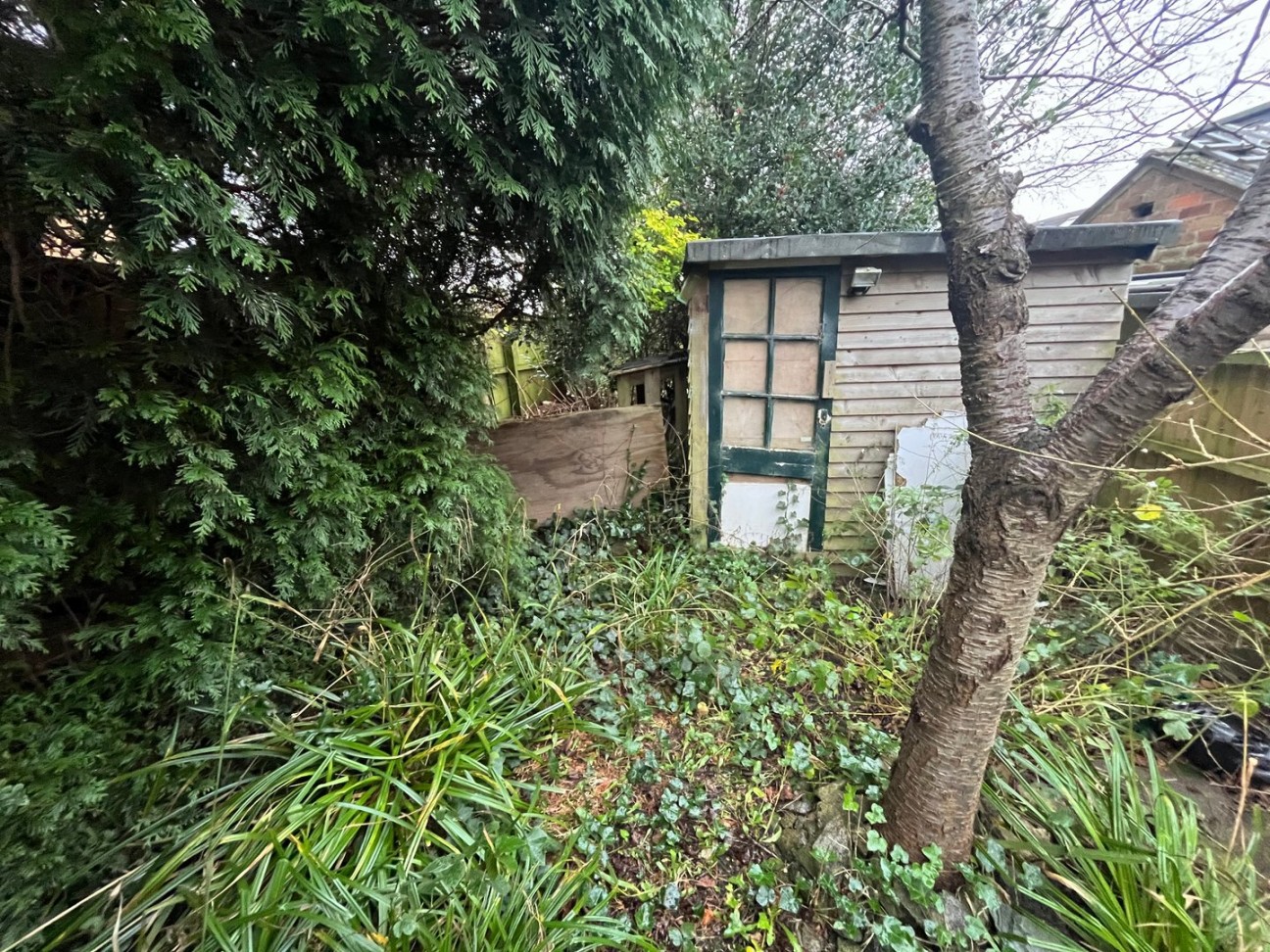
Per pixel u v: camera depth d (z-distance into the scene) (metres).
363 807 1.14
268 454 1.33
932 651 1.21
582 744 1.63
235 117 1.04
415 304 1.70
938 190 1.07
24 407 1.08
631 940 1.06
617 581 2.48
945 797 1.19
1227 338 0.81
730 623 2.25
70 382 1.10
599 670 1.93
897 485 2.75
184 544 1.28
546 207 1.74
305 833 1.13
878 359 2.72
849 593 2.81
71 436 1.12
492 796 1.29
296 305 1.35
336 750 1.26
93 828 1.05
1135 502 2.29
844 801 1.39
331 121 1.20
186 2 0.89
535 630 2.10
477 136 1.50
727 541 3.14
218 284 1.10
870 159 4.45
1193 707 1.68
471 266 1.99
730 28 1.94
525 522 2.65
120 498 1.22
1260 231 0.85
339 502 1.52
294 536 1.48
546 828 1.35
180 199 0.98
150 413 1.09
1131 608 1.91
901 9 1.28
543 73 1.38
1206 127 1.45
